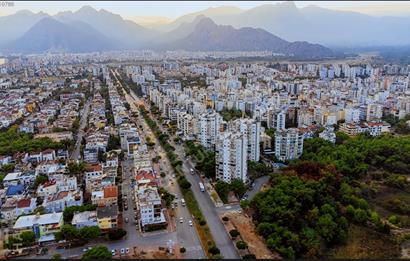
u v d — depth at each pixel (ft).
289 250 654.12
